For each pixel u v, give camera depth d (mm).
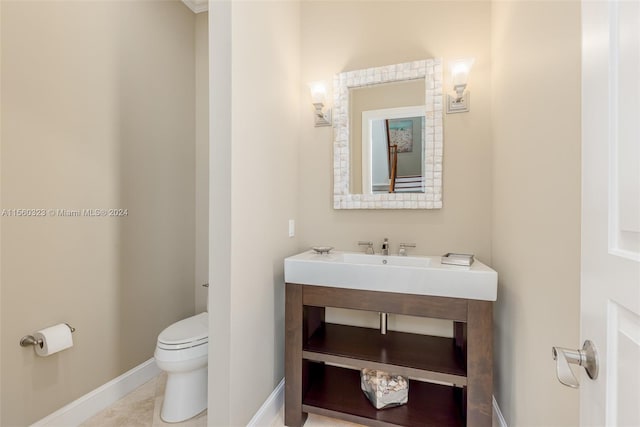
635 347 434
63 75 1577
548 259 1008
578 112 847
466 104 1738
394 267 1411
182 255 2383
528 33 1178
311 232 2047
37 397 1458
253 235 1485
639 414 422
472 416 1316
